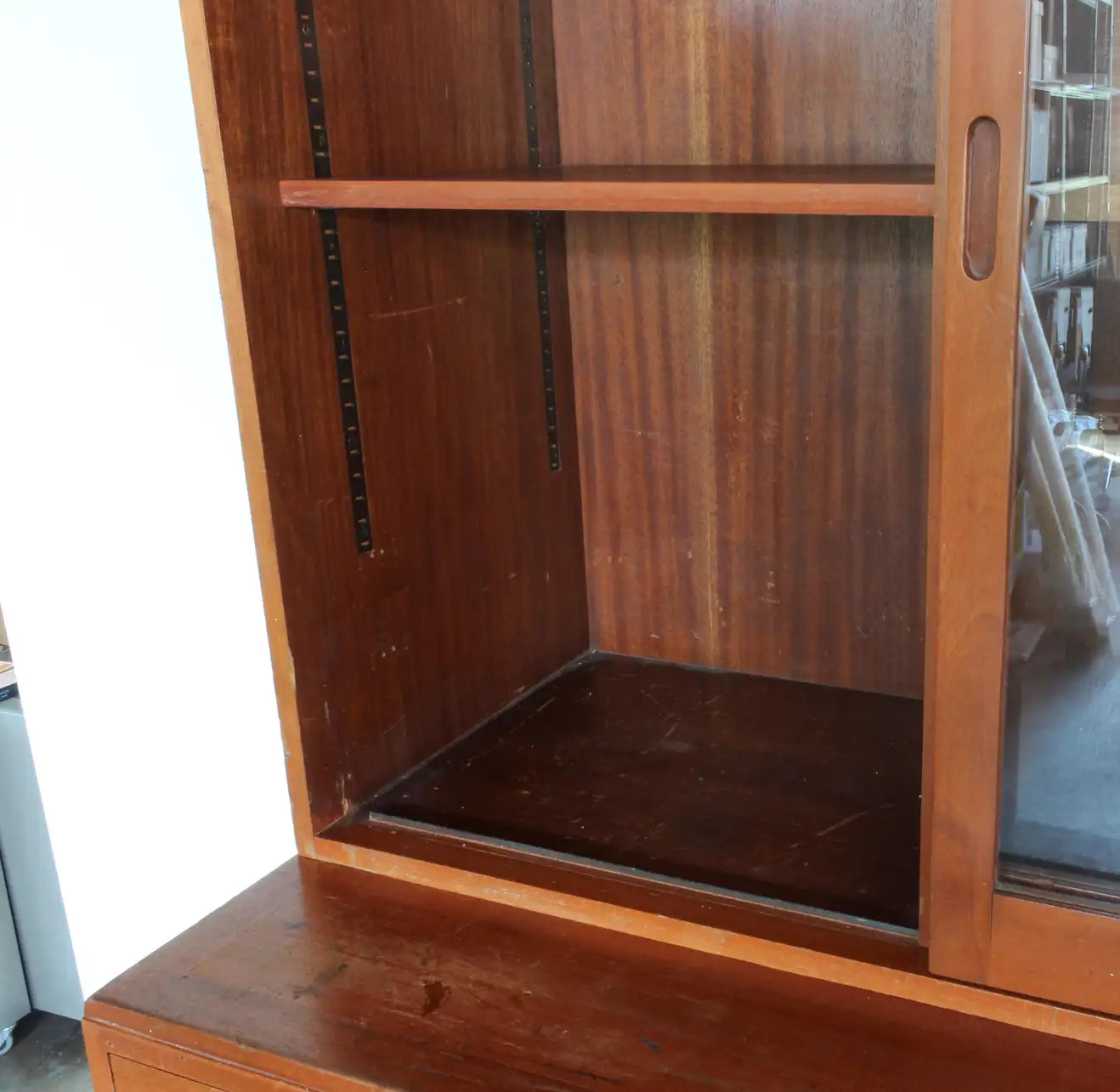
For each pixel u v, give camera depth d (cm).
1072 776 95
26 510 148
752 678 170
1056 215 84
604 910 119
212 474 131
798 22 143
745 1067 99
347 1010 110
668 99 153
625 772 146
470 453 154
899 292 147
